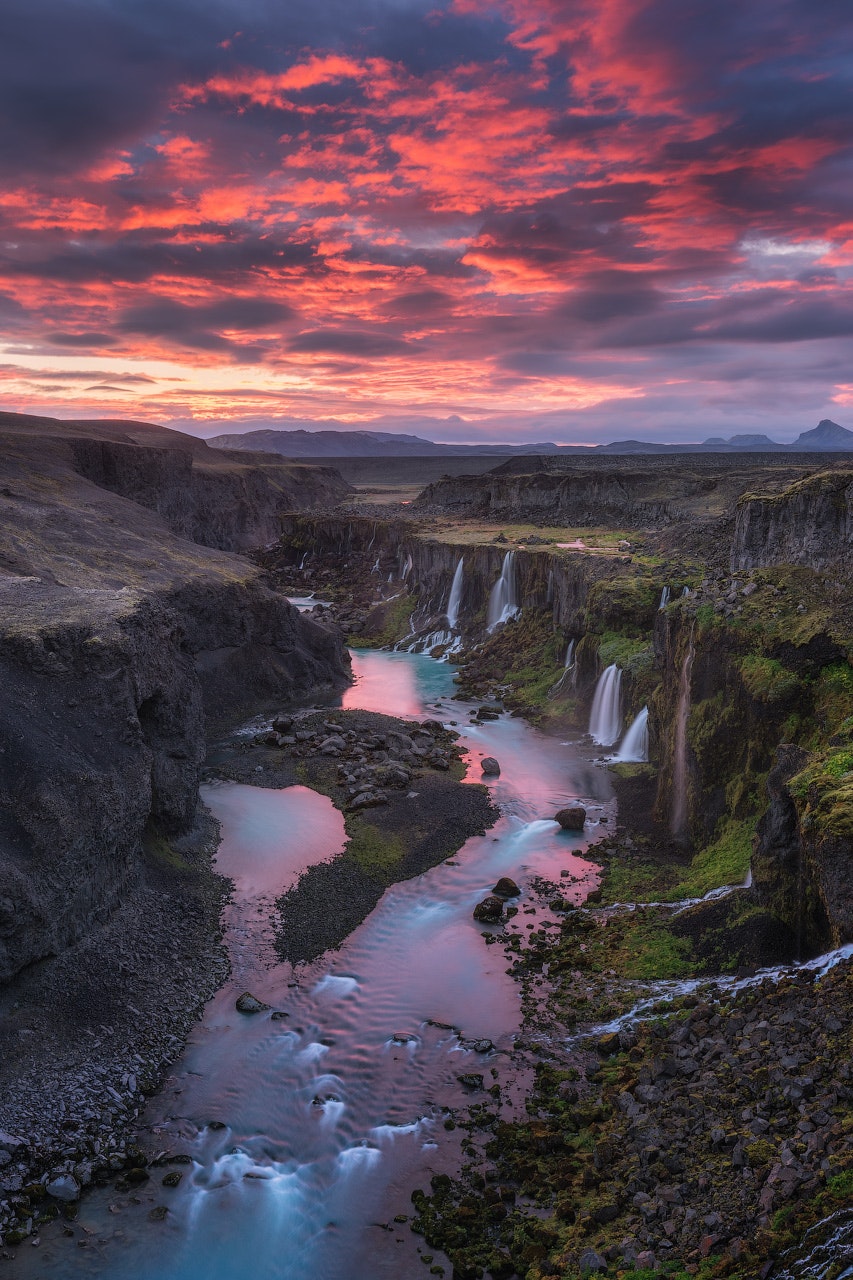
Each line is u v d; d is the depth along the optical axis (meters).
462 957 35.28
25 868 30.19
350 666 92.06
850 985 23.34
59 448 129.00
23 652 37.25
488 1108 26.44
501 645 89.19
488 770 56.47
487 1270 20.28
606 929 36.44
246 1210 23.00
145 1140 25.59
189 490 164.75
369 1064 28.77
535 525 134.00
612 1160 22.33
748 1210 18.05
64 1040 28.53
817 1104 19.97
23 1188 23.39
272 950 35.75
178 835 44.16
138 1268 21.27
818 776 28.70
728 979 29.81
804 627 39.41
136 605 44.62
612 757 58.97
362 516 164.25
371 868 42.94
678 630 48.50
